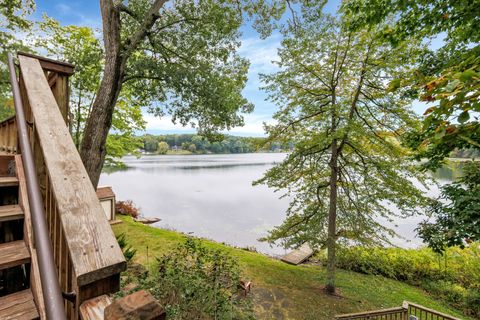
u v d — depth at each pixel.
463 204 3.51
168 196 27.23
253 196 27.97
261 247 14.00
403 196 6.68
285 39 7.12
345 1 4.69
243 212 21.31
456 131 1.40
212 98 6.93
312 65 7.17
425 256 9.97
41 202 0.84
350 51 6.62
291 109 7.72
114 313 0.58
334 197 7.77
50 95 1.35
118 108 10.95
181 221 18.44
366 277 9.43
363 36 6.14
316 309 6.71
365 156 7.39
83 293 0.74
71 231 0.79
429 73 3.90
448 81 1.29
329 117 7.02
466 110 1.25
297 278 8.80
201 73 6.91
